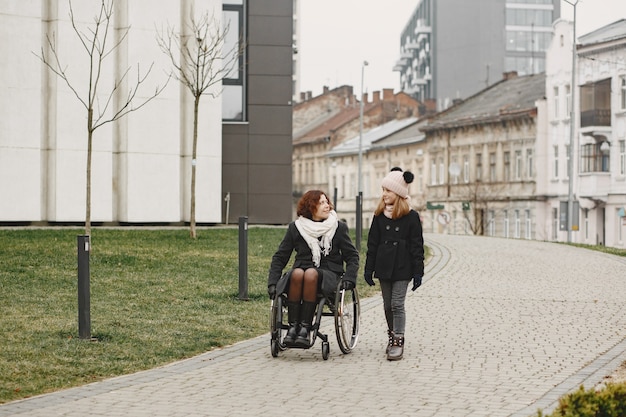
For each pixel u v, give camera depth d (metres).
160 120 36.88
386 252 12.36
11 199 34.22
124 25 36.12
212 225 38.84
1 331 13.34
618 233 68.25
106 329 13.76
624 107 68.50
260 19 45.59
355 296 12.76
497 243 35.47
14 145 34.22
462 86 127.56
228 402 9.51
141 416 8.88
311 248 12.38
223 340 13.38
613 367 11.36
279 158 45.91
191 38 37.59
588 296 18.97
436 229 88.75
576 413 7.00
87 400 9.53
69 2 32.00
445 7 127.94
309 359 12.06
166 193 37.06
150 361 11.73
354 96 121.94
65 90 34.75
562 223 59.97
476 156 83.94
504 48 127.38
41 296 16.75
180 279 19.64
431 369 11.37
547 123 76.62
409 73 147.12
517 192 78.88
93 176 35.53
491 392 10.00
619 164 68.94
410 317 15.95
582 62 72.44
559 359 12.01
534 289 20.11
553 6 128.25
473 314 16.30
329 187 109.38
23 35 34.16
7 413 8.92
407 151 94.12
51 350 12.14
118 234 29.95
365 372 11.17
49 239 27.08
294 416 8.92
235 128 45.59
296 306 12.25
